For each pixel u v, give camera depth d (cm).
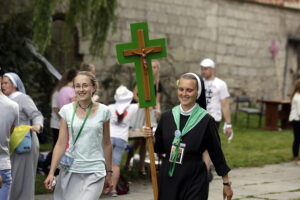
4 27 2144
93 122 930
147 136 900
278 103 3069
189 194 853
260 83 4016
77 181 930
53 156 938
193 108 875
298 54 4322
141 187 1537
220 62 3694
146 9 3181
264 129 3095
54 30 2641
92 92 941
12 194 1121
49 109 2180
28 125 1164
